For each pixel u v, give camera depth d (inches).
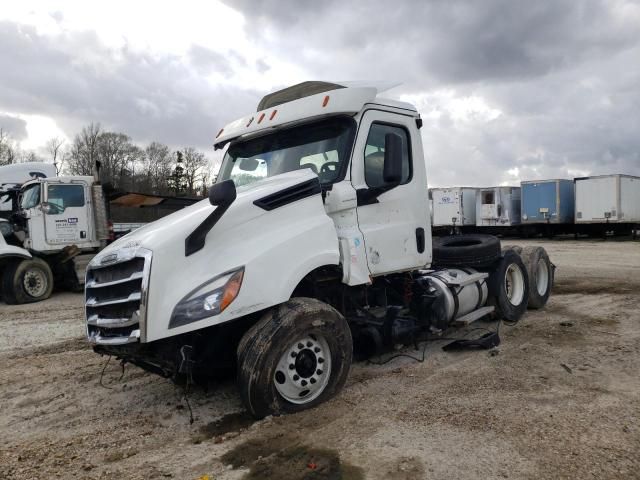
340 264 195.8
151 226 183.6
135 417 183.9
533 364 224.8
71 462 149.9
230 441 157.6
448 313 252.8
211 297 159.0
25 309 440.1
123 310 166.1
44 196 498.6
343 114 205.6
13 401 206.4
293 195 185.8
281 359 170.4
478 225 1288.1
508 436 153.6
